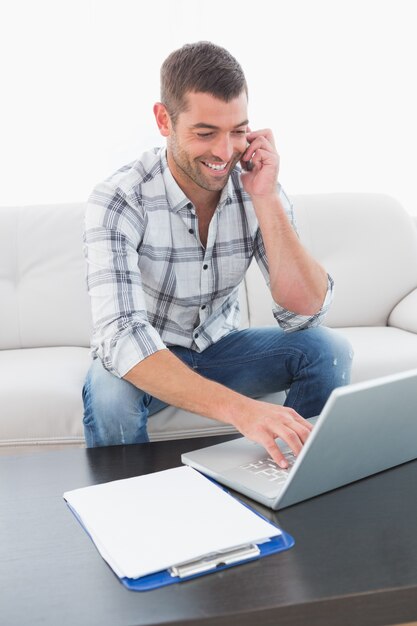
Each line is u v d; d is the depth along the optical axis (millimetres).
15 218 2188
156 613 698
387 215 2338
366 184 2984
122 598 727
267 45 2830
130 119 2729
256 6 2803
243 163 1532
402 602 734
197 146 1354
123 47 2697
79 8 2641
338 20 2869
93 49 2670
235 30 2801
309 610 712
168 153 1507
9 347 2096
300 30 2846
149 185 1519
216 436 1268
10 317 2096
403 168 3002
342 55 2889
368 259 2277
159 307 1601
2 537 879
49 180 2699
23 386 1632
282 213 1524
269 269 1559
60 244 2162
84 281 2143
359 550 816
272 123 2879
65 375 1722
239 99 1323
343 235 2299
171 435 1626
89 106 2691
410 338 2000
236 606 705
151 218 1511
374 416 928
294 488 927
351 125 2936
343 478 998
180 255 1556
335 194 2367
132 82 2717
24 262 2148
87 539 865
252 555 797
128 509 921
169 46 2742
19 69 2625
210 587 741
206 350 1655
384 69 2928
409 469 1075
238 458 1099
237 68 1333
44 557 823
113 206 1458
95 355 1583
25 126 2656
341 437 911
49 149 2684
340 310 2238
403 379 920
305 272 1538
